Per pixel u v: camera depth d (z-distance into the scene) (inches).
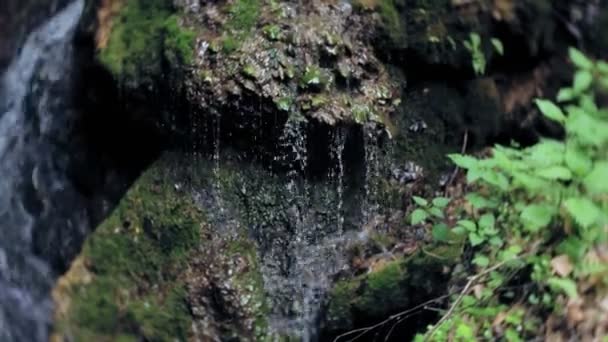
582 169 118.3
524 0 170.1
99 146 176.2
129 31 168.1
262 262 150.4
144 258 151.1
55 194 181.3
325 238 152.7
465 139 166.2
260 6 156.9
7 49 211.5
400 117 158.9
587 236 128.1
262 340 145.2
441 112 164.1
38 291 168.9
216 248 148.9
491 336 134.8
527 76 173.5
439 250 149.3
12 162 192.5
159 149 160.6
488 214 140.5
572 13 173.6
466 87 167.5
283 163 149.3
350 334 150.6
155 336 144.9
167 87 154.3
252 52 149.9
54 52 194.2
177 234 150.9
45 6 206.2
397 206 156.8
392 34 159.6
